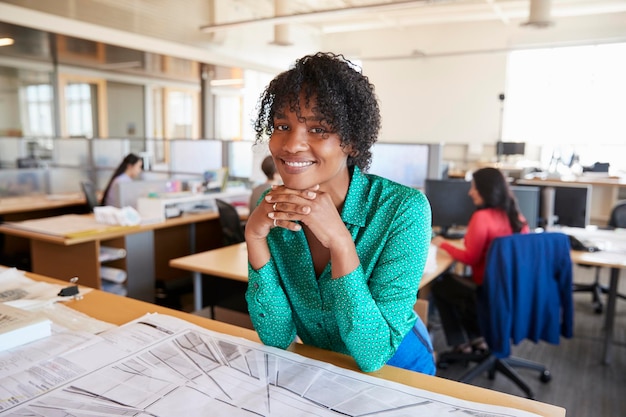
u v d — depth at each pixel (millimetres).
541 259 2166
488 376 2600
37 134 7531
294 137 737
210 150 4555
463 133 8844
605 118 8016
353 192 854
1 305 1010
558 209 3293
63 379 756
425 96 9055
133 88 8820
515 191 2996
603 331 3273
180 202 3436
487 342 2217
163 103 9289
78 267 2900
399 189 850
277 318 886
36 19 4910
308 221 744
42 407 676
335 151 755
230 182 4395
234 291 2547
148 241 3113
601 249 2803
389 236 824
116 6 5723
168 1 6273
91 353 849
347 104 752
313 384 751
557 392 2449
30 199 4586
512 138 8719
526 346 3023
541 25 5645
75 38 5453
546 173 7441
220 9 6898
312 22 8703
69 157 5273
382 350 789
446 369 2678
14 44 5918
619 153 7996
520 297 2146
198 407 678
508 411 677
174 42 6465
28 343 891
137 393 715
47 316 1049
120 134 8742
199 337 924
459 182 3143
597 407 2311
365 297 765
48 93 7559
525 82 8477
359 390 736
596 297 3711
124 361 819
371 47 9234
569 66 8148
